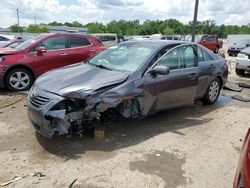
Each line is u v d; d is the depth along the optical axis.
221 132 5.18
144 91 4.86
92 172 3.68
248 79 11.33
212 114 6.24
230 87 8.95
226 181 3.62
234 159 4.18
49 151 4.19
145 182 3.51
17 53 7.70
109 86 4.46
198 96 6.45
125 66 5.13
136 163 3.93
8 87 7.57
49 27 71.06
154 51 5.29
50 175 3.59
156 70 4.90
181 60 5.73
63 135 4.64
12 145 4.36
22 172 3.65
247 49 12.05
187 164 3.97
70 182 3.46
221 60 7.10
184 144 4.59
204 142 4.71
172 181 3.56
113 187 3.39
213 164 4.01
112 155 4.13
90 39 9.01
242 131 5.27
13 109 6.06
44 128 4.15
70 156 4.06
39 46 8.02
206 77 6.43
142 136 4.82
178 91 5.54
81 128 4.53
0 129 4.94
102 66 5.28
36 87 4.53
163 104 5.32
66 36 8.54
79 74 4.82
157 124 5.43
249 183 2.27
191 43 6.17
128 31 83.62
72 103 4.23
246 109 6.76
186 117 5.94
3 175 3.58
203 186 3.49
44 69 8.02
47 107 4.11
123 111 4.76
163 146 4.48
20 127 5.04
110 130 4.96
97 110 4.33
